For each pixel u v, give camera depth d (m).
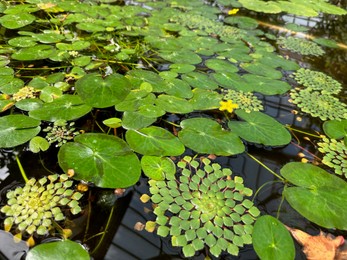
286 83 0.45
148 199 0.27
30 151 0.30
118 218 0.25
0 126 0.31
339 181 0.30
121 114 0.36
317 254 0.24
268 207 0.28
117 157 0.29
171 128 0.35
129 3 0.67
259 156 0.33
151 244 0.24
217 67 0.46
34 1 0.59
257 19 0.69
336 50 0.58
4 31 0.51
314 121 0.39
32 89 0.37
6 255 0.22
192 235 0.24
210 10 0.69
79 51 0.47
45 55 0.43
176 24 0.60
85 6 0.61
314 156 0.34
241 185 0.29
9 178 0.28
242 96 0.41
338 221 0.27
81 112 0.34
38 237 0.23
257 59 0.51
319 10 0.75
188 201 0.27
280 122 0.38
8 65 0.43
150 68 0.45
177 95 0.39
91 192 0.27
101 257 0.23
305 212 0.27
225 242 0.24
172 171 0.29
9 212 0.25
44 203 0.26
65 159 0.29
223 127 0.36
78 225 0.25
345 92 0.46
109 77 0.39
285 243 0.24
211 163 0.31
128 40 0.53
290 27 0.66
